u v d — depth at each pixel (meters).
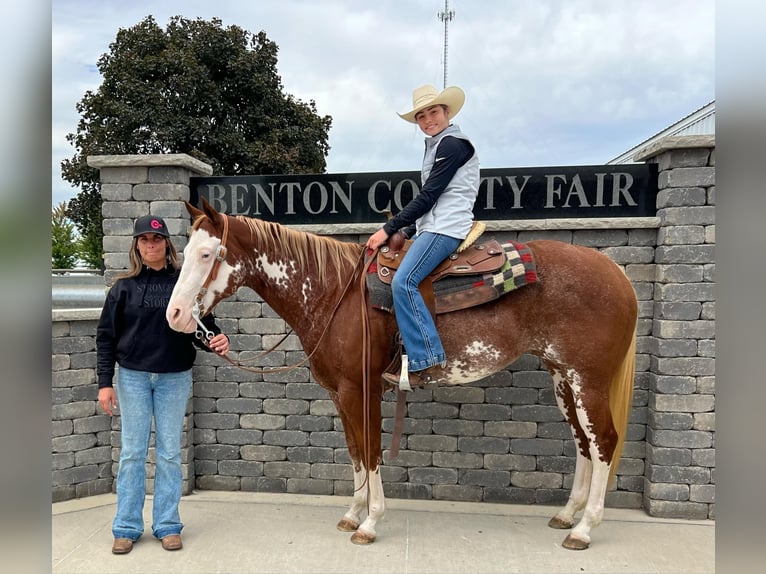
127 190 3.55
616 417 2.90
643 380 3.40
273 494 3.69
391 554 2.83
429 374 2.79
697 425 3.24
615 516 3.31
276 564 2.74
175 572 2.68
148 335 2.78
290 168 11.98
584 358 2.72
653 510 3.30
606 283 2.74
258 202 3.67
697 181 3.18
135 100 10.95
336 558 2.79
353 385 2.78
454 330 2.73
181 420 2.94
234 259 2.75
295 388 3.66
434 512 3.37
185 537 3.03
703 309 3.21
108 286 3.59
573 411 3.08
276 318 3.66
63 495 3.56
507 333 2.75
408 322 2.62
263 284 2.88
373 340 2.75
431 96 2.75
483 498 3.55
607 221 3.33
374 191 3.60
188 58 11.04
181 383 2.90
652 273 3.37
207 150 11.38
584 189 3.44
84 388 3.62
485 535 3.05
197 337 2.84
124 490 2.85
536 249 2.87
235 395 3.71
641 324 3.39
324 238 2.95
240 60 11.86
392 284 2.62
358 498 3.10
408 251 2.70
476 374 2.82
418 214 2.65
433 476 3.58
